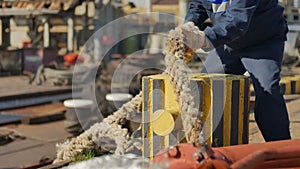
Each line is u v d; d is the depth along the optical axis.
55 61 13.20
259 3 3.11
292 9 11.88
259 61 3.22
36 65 13.87
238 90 2.84
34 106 8.70
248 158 1.83
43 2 14.40
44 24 14.80
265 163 2.06
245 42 3.22
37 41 14.88
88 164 2.38
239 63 3.47
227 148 2.15
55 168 3.32
